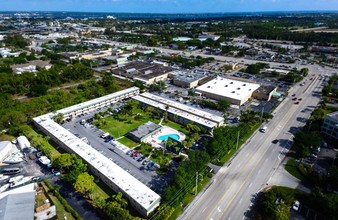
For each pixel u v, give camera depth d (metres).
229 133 110.56
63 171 95.75
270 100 169.75
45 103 149.25
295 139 111.19
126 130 128.25
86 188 81.62
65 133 115.88
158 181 92.50
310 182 91.31
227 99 165.12
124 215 70.75
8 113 129.00
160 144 116.56
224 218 76.44
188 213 78.19
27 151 107.94
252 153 109.19
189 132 127.69
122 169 92.19
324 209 76.19
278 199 81.81
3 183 90.44
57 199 82.00
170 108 147.25
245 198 84.12
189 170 87.81
